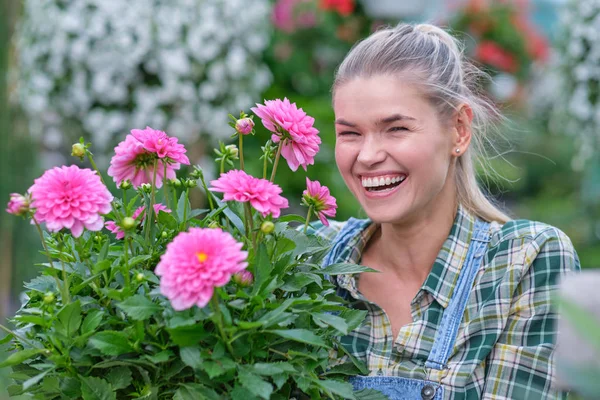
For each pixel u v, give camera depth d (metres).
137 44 3.56
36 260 3.99
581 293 0.93
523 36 5.41
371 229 2.05
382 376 1.80
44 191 1.42
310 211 1.70
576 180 6.82
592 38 4.86
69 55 3.56
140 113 3.62
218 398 1.44
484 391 1.76
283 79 4.75
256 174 4.06
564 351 0.88
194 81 3.68
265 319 1.42
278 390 1.58
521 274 1.81
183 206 1.70
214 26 3.66
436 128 1.81
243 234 1.64
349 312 1.66
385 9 4.82
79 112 3.63
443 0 5.32
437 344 1.81
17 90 3.70
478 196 2.03
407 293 1.96
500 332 1.77
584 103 4.93
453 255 1.90
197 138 3.73
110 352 1.41
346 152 1.85
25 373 1.57
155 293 1.44
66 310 1.44
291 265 1.59
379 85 1.78
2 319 3.88
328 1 4.62
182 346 1.41
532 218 6.42
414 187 1.81
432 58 1.83
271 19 4.63
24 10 3.65
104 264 1.50
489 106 2.20
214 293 1.35
